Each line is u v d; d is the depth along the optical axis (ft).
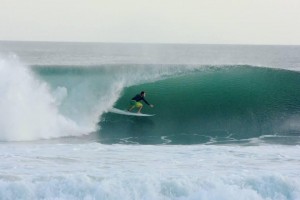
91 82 233.55
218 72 248.93
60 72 228.63
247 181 124.06
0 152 161.58
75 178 121.39
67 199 115.55
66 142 195.72
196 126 233.96
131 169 138.00
